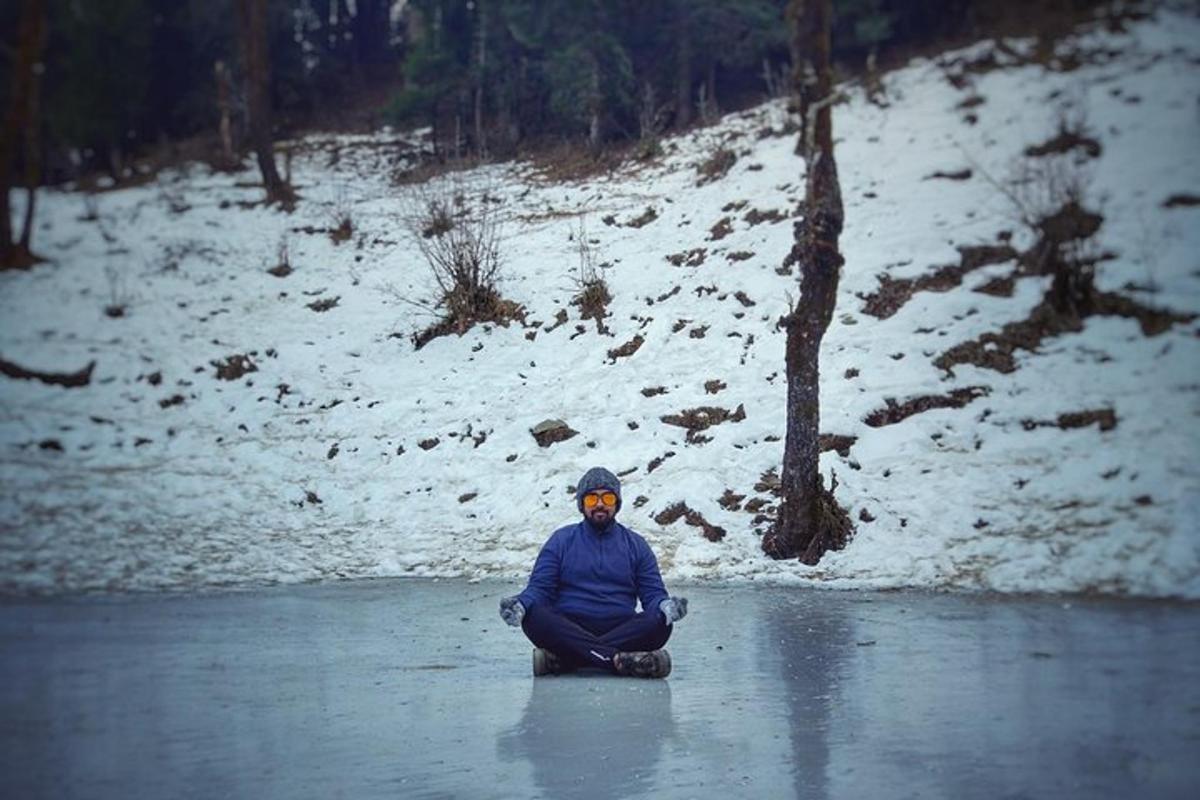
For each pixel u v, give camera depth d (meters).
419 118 30.66
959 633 8.34
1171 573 10.50
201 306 21.67
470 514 14.01
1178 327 15.14
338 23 39.09
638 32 27.55
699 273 18.47
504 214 22.86
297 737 5.18
